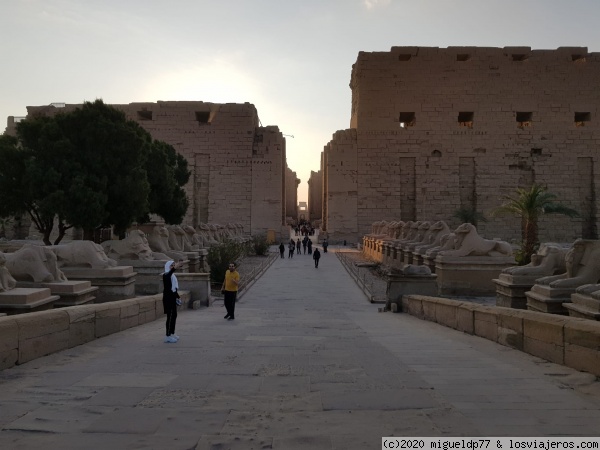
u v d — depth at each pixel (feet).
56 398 15.85
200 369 20.36
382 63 173.37
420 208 170.60
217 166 173.47
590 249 33.35
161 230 64.69
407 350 25.66
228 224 146.82
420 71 172.96
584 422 13.78
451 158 171.42
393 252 96.37
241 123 174.09
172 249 69.92
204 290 53.36
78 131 89.61
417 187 170.91
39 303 28.81
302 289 71.41
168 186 114.93
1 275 29.22
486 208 169.58
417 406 15.08
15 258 35.53
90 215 85.15
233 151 173.68
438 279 63.21
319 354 24.20
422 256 72.69
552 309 32.65
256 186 173.37
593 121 170.40
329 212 173.06
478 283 62.28
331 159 173.47
